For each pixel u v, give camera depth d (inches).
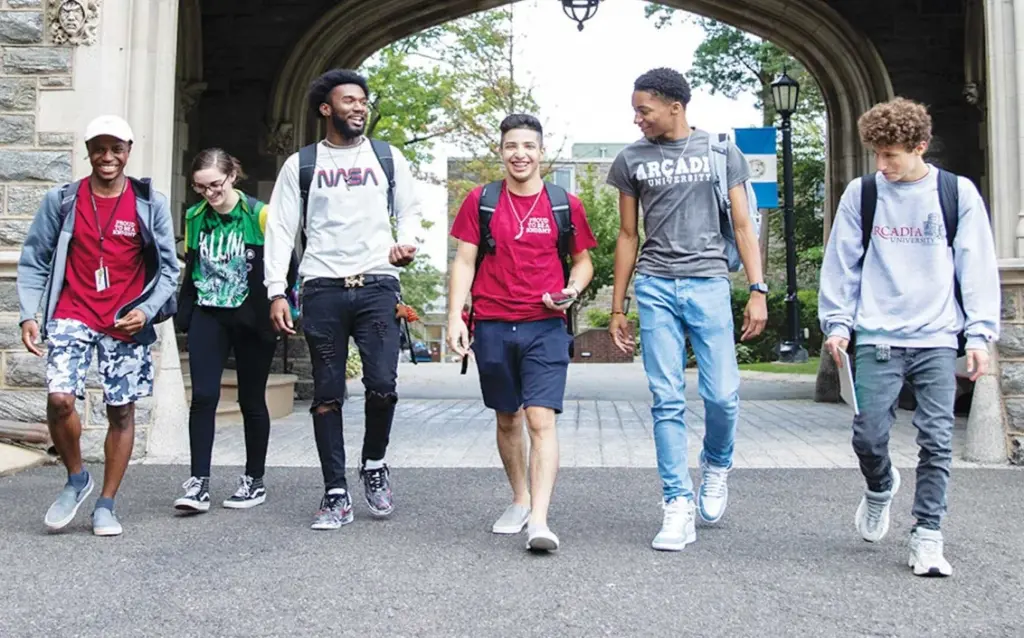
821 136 1163.3
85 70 284.2
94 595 139.6
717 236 177.8
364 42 508.1
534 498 165.0
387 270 190.7
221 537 177.5
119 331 183.5
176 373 287.6
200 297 199.8
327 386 188.2
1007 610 133.3
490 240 172.7
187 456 277.4
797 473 248.2
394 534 180.2
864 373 157.8
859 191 159.0
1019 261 268.1
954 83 478.0
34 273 183.8
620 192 182.9
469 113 969.5
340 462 188.4
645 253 179.2
